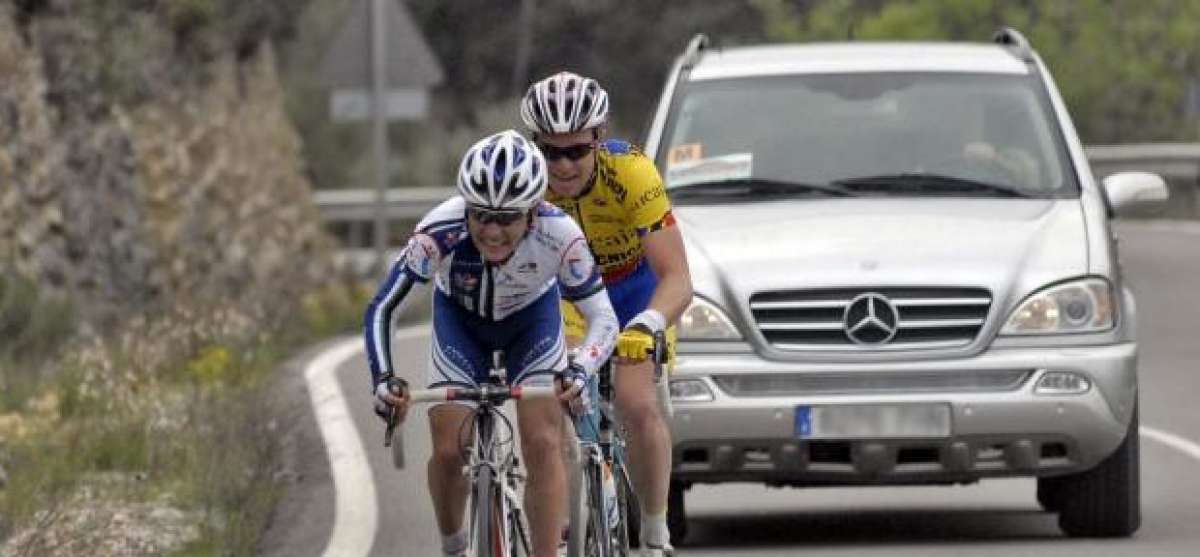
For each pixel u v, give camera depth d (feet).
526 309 85.30
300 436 152.35
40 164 201.05
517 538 83.56
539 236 82.74
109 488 132.77
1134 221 369.91
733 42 492.13
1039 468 113.39
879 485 114.73
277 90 278.87
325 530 121.60
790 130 125.39
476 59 512.22
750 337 112.88
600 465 87.92
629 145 92.68
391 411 81.51
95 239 209.67
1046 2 393.09
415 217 366.22
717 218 119.96
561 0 505.66
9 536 113.09
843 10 380.78
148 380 175.73
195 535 118.73
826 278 113.09
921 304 112.98
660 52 499.51
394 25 263.29
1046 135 125.29
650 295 95.50
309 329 232.32
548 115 88.79
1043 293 113.80
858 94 127.44
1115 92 405.59
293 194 273.13
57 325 191.72
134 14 234.79
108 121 217.97
